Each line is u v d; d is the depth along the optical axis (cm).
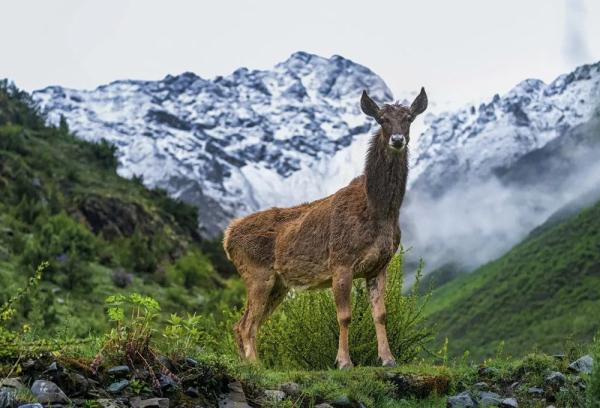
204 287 6066
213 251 7306
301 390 1121
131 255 5706
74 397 921
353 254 1409
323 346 1591
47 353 961
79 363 965
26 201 5712
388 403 1168
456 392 1234
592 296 13675
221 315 3444
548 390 1167
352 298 1614
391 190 1405
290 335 1612
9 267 4362
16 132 7194
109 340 1018
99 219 6694
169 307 4959
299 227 1510
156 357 1022
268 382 1120
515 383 1218
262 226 1582
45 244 4828
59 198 6531
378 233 1410
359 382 1184
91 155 8325
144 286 5247
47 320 3025
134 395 959
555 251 16312
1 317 977
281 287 1588
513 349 12612
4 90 8788
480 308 14812
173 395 987
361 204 1428
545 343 12444
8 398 848
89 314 4000
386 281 1551
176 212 7931
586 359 1223
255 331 1550
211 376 1039
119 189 7500
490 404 1151
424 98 1462
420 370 1268
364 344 1551
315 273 1483
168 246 6769
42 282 4291
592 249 15675
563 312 13550
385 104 1446
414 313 1652
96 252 5525
